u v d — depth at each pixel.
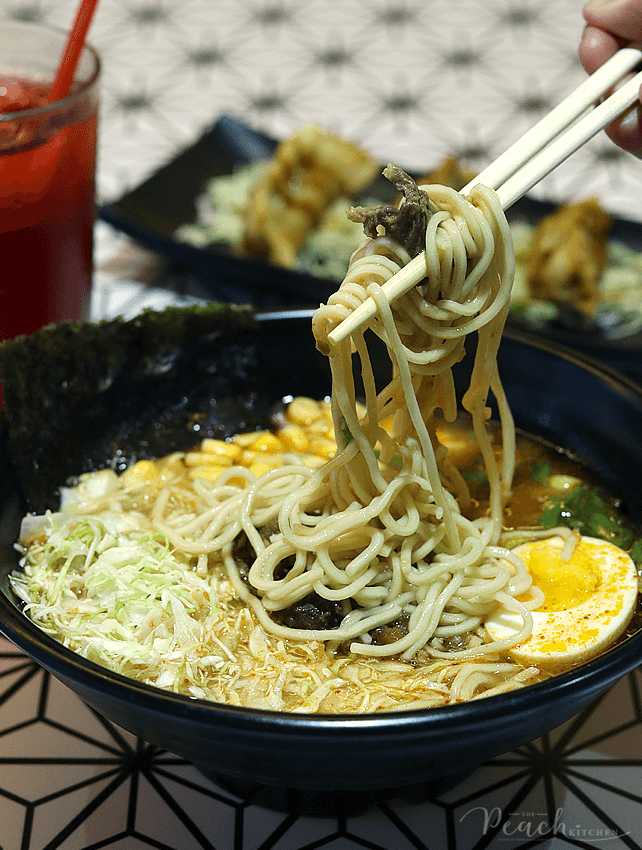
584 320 0.66
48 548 0.48
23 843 0.44
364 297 0.43
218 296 0.68
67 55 0.54
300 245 0.71
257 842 0.44
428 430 0.48
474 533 0.48
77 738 0.48
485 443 0.49
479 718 0.38
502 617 0.47
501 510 0.49
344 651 0.46
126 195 0.73
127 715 0.39
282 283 0.66
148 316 0.52
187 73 0.92
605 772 0.47
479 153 0.81
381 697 0.43
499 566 0.47
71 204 0.56
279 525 0.47
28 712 0.48
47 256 0.55
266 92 0.90
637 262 0.70
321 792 0.44
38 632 0.40
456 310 0.44
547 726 0.40
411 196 0.42
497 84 0.91
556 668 0.45
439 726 0.38
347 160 0.73
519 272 0.69
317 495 0.48
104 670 0.39
